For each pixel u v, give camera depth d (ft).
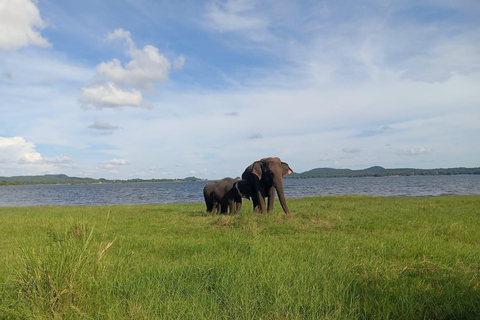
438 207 53.93
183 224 38.04
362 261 19.01
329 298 13.08
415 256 21.21
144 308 12.59
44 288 13.34
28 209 73.72
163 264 18.79
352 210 52.06
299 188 261.85
